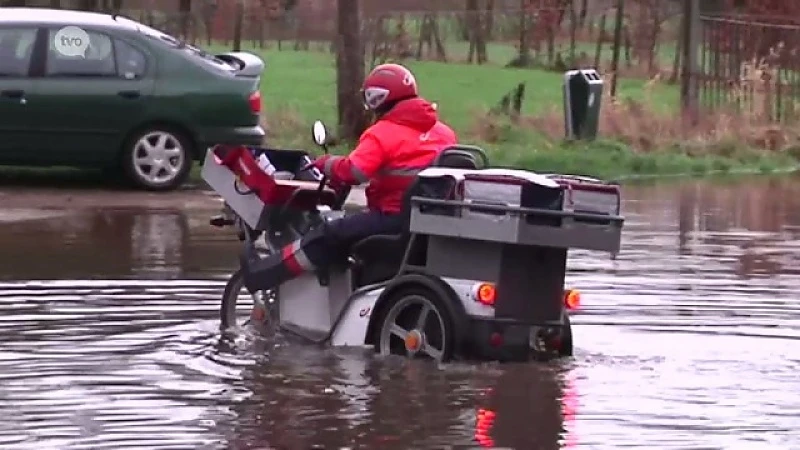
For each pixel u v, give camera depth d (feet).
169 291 49.03
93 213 66.64
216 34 158.81
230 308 43.47
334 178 40.88
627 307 48.21
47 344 41.06
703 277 54.54
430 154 41.11
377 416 34.19
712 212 75.82
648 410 35.27
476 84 135.23
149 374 37.93
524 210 37.88
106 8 149.89
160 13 144.87
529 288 39.42
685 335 44.01
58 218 64.85
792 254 61.05
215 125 75.36
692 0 108.68
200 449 31.42
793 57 111.34
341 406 35.06
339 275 41.96
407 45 148.77
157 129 74.69
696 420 34.45
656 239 65.00
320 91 123.95
